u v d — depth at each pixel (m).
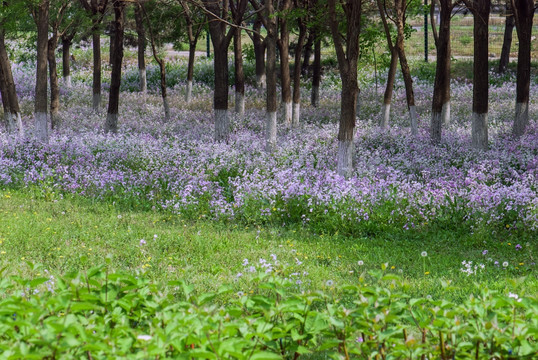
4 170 15.91
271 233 11.63
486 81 18.28
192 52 33.94
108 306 4.91
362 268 9.34
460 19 63.41
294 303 4.85
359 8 14.19
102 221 11.95
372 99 34.47
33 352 3.96
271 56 18.50
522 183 14.23
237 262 9.39
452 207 12.38
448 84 24.41
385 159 17.52
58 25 23.94
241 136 21.33
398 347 4.31
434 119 20.78
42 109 19.22
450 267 9.63
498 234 11.75
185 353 4.10
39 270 8.16
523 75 21.39
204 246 10.26
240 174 15.91
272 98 18.61
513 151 18.53
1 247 9.55
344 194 12.55
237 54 27.08
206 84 40.28
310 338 4.87
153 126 25.69
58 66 43.03
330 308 4.72
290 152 18.19
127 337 4.46
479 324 4.60
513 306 4.77
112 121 22.42
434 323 4.48
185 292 5.07
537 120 25.67
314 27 22.61
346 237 11.69
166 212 13.14
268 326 4.58
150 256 9.51
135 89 39.28
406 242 11.34
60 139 19.61
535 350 4.28
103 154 17.84
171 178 15.27
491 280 8.64
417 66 42.59
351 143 14.65
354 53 14.37
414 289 8.12
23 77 38.62
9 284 5.16
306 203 12.91
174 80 40.59
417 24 59.03
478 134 18.45
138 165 16.81
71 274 4.96
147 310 5.11
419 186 12.98
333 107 32.25
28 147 18.31
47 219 11.72
